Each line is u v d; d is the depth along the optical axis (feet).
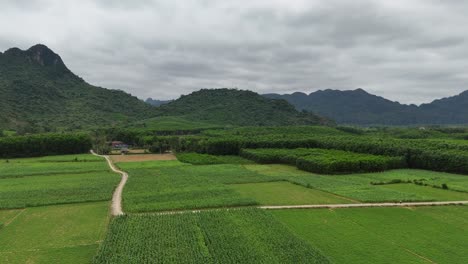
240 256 118.73
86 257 124.16
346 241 139.54
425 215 175.01
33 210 183.83
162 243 130.31
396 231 151.53
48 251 128.98
